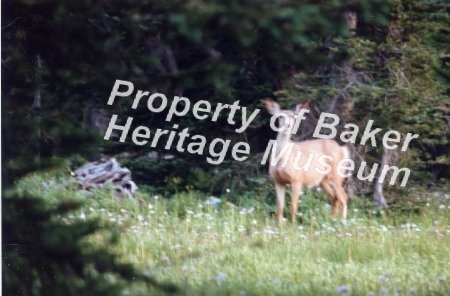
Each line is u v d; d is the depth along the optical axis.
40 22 13.45
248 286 17.58
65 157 13.32
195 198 30.36
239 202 30.12
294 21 13.70
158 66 14.75
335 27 14.15
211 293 16.77
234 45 14.30
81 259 12.63
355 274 19.27
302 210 29.62
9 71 13.25
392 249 22.31
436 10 29.52
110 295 12.62
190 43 14.30
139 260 20.72
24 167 12.84
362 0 14.41
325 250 22.12
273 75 17.33
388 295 16.94
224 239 23.47
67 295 12.53
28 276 12.56
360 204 30.44
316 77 29.77
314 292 17.08
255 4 13.60
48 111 13.49
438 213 29.92
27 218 12.60
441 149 35.72
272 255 21.45
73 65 13.59
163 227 25.12
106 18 13.71
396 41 29.92
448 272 19.97
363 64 28.61
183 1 13.52
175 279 17.95
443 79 28.72
